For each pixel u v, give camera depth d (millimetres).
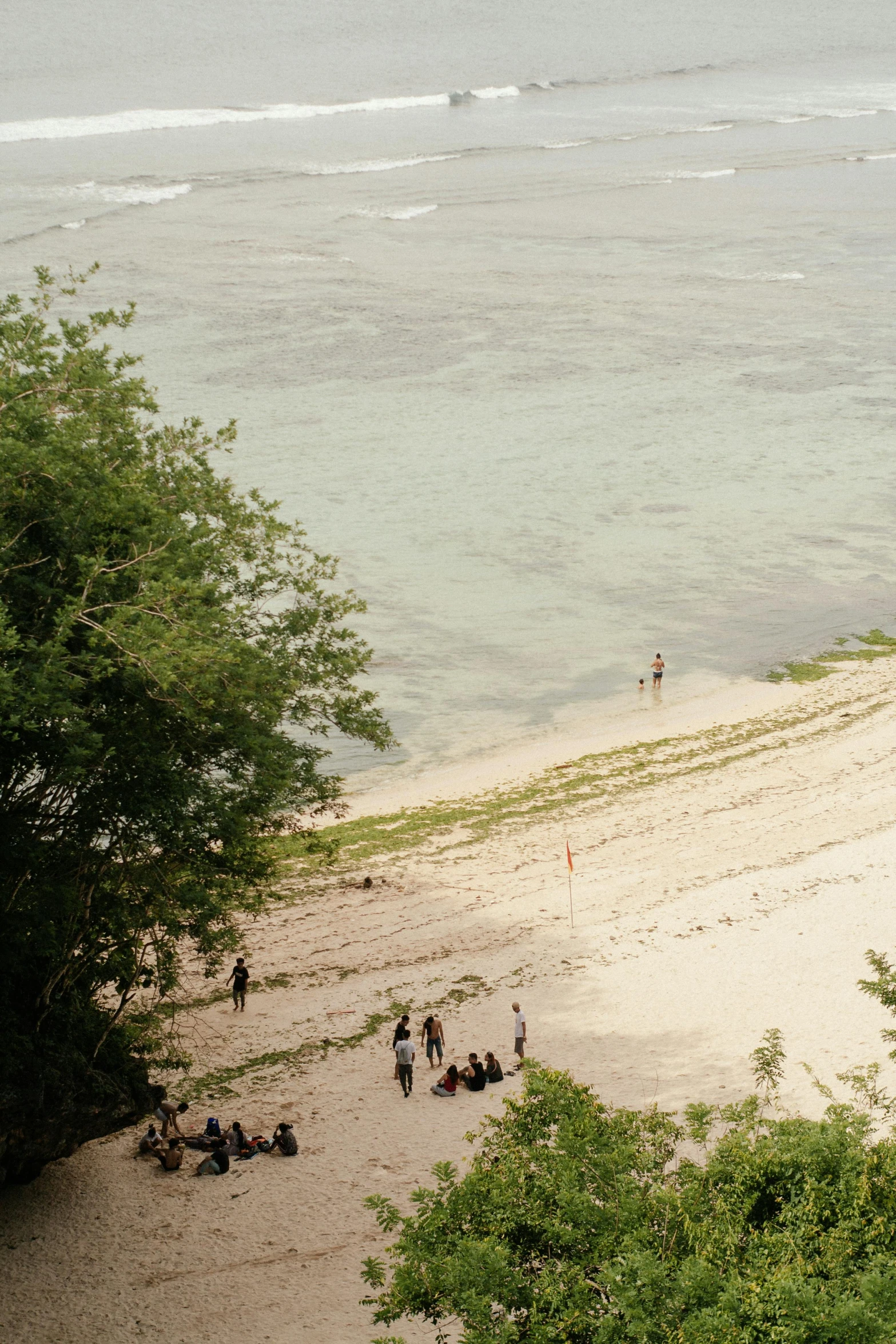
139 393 22625
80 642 18953
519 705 46312
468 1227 13367
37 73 180500
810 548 59938
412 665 48531
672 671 49125
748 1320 10727
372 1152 22047
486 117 169125
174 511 21766
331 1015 26984
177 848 20812
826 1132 13500
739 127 167125
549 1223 12758
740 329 91812
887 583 56750
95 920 21031
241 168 131625
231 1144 22125
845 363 85750
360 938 30688
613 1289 11383
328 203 120750
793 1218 12453
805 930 30328
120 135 145125
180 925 21656
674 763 42031
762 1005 26844
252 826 22328
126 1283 18766
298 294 93562
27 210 108875
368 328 87625
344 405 73812
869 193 132500
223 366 77875
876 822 37031
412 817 38312
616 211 123812
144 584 18734
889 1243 11984
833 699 46938
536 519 61469
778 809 38188
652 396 78750
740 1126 16734
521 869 34594
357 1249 19484
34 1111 19797
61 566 18906
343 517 60031
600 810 38562
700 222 120625
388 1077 24625
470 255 107250
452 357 83438
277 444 67562
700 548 59500
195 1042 25891
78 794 20062
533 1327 11531
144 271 95250
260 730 21016
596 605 53875
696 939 30125
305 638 24031
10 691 16578
